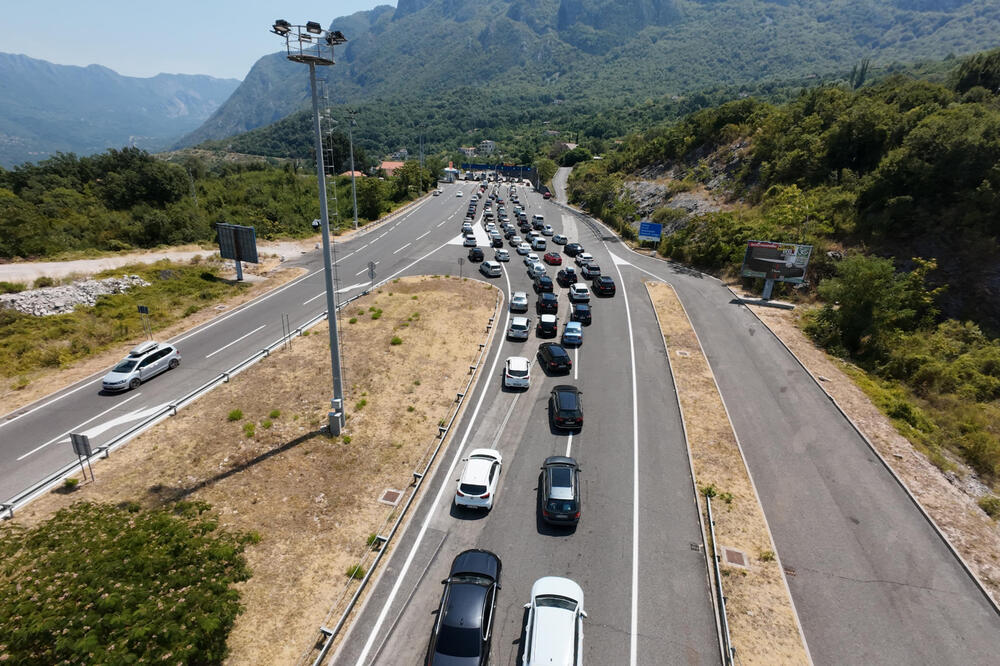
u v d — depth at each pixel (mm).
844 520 20859
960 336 37812
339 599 16719
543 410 28453
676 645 15734
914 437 26922
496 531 19969
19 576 13312
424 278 52469
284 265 56219
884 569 18609
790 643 15766
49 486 20875
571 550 19156
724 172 75250
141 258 55125
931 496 22391
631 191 87688
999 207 41375
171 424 25812
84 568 13562
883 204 47750
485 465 21656
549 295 42469
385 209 89812
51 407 27359
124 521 16203
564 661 14195
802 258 44062
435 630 15016
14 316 36594
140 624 12492
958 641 16078
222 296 45594
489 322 40656
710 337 38469
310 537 19125
